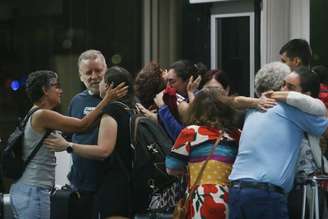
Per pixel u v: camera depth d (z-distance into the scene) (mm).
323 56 17094
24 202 11211
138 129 11641
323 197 10984
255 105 10383
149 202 11727
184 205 10547
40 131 11281
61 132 12547
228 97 10742
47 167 11422
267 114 10234
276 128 10133
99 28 20453
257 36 17359
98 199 11695
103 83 11719
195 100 10797
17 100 20094
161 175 11555
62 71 20297
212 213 10250
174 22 19469
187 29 19172
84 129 11461
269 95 10422
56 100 11648
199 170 10430
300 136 10266
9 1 20250
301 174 10625
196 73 12680
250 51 17453
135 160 11641
